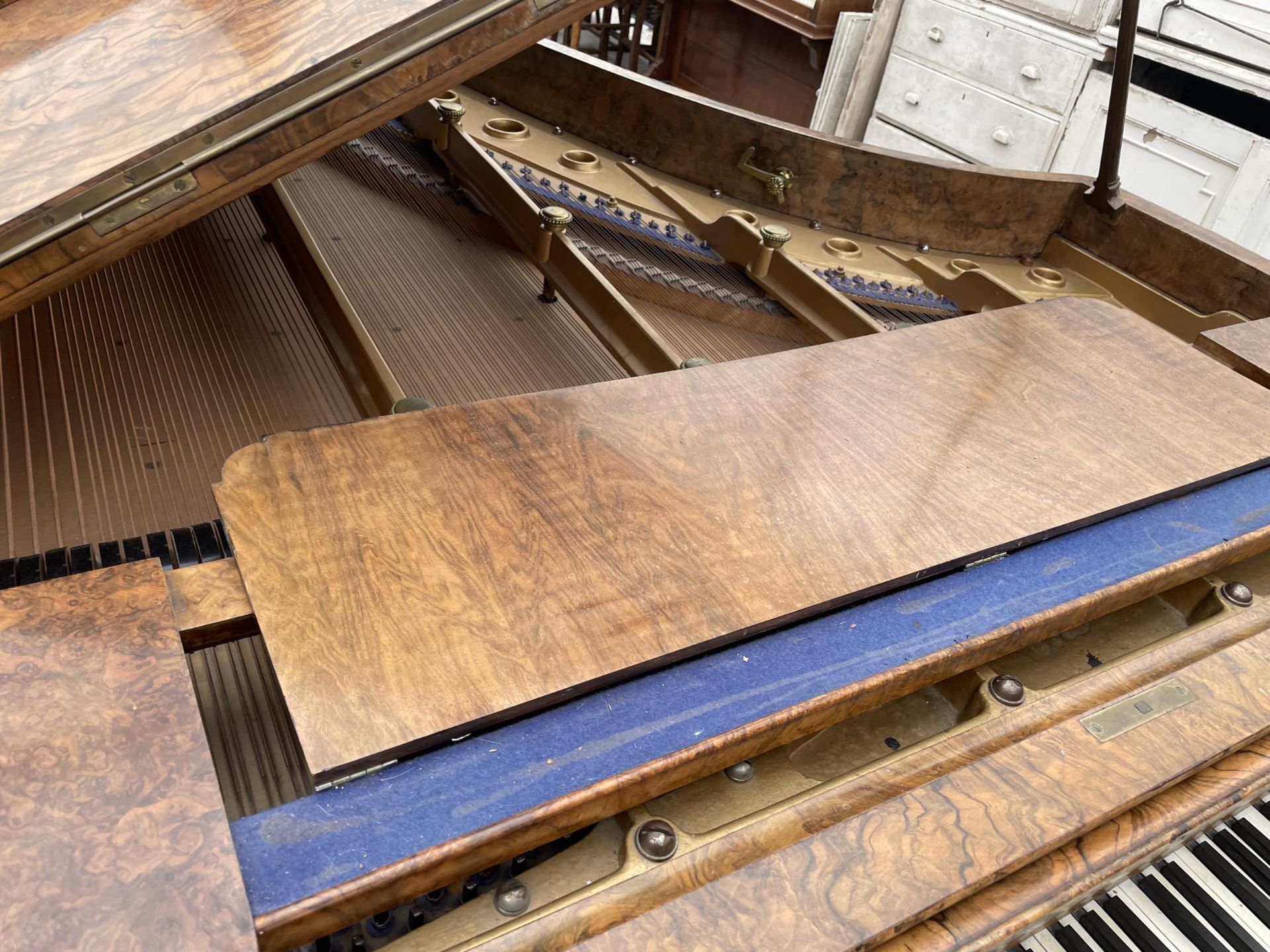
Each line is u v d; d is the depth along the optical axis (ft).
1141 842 3.25
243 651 3.82
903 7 17.63
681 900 2.70
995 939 2.93
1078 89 15.33
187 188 3.45
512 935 2.69
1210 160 14.06
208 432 5.49
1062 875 3.11
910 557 3.60
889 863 2.87
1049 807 3.11
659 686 3.11
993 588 3.68
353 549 3.24
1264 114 15.07
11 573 4.19
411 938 2.87
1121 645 4.29
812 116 19.56
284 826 2.60
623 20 23.61
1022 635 3.56
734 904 2.70
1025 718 3.52
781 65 20.86
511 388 6.12
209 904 2.35
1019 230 8.71
